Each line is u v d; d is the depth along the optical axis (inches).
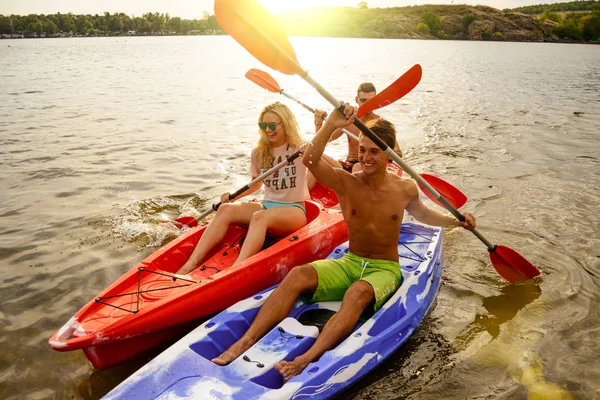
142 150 334.6
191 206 237.3
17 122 430.3
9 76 870.4
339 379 114.8
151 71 960.9
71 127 410.3
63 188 259.4
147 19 6560.0
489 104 536.1
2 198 244.8
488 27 3378.4
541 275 175.5
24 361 131.8
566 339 141.0
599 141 359.3
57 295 162.2
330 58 1359.5
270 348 119.8
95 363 126.7
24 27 5930.1
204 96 594.9
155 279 148.6
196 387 105.7
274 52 121.8
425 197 250.1
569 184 264.4
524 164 299.9
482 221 219.1
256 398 103.0
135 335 128.7
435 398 119.0
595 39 3191.4
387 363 131.0
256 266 149.9
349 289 130.9
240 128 406.0
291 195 174.2
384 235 140.9
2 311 153.0
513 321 149.6
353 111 125.3
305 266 136.6
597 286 168.1
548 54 1676.9
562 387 122.0
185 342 119.1
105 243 198.1
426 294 150.2
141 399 102.7
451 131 391.2
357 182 140.6
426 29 3513.8
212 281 141.4
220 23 123.0
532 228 211.5
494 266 170.2
